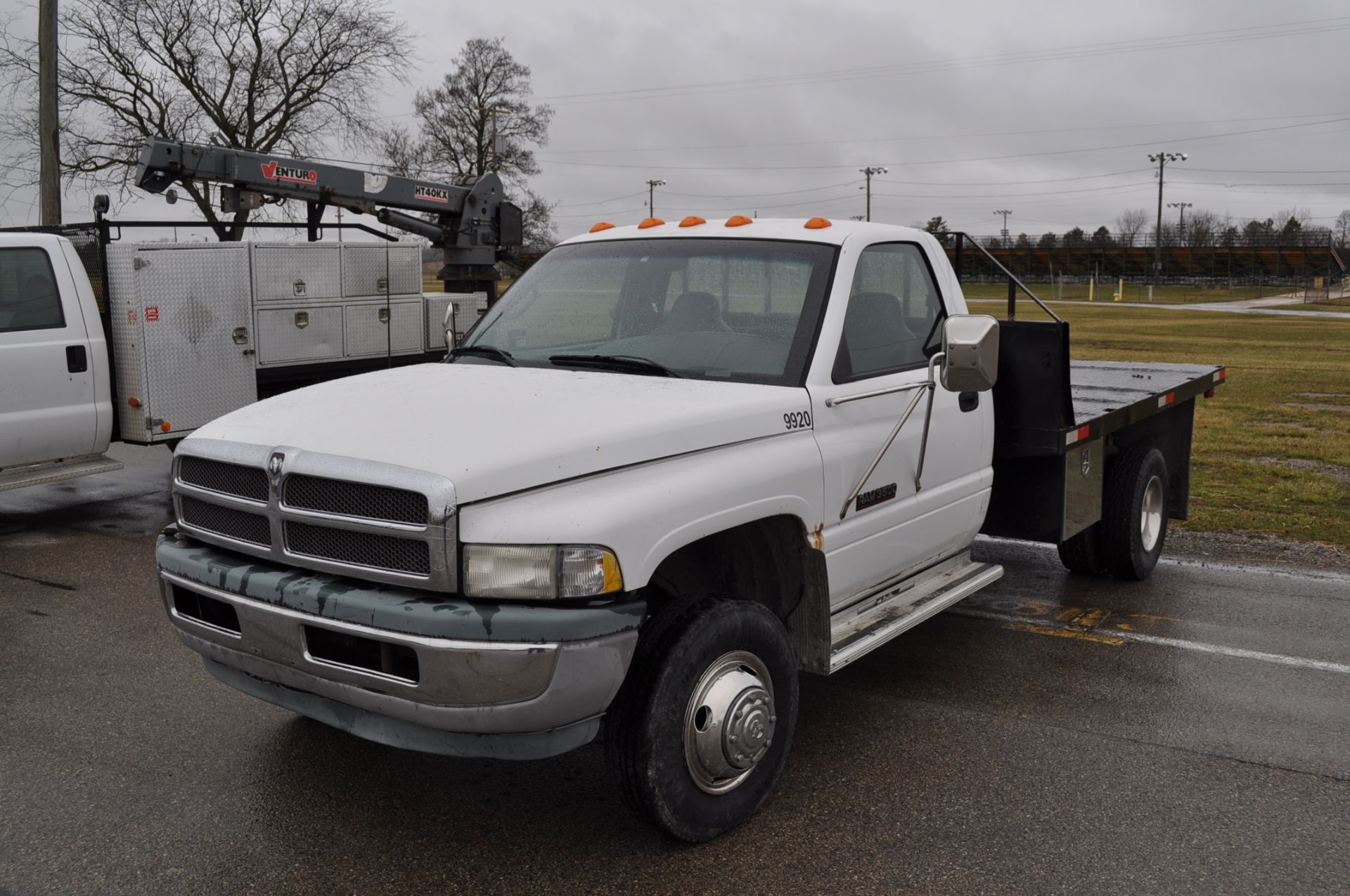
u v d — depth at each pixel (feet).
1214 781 13.66
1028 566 24.58
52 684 17.06
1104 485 22.02
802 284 14.03
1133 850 11.94
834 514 13.37
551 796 13.24
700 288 14.47
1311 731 15.28
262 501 11.37
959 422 16.17
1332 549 25.84
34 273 27.20
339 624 10.56
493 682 10.07
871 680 17.29
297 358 32.91
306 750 14.55
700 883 11.21
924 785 13.50
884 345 14.84
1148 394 22.71
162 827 12.42
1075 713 15.92
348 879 11.30
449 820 12.59
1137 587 22.75
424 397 12.14
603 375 13.33
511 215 43.93
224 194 36.73
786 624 13.69
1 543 27.12
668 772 11.22
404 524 10.30
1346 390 63.72
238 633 11.69
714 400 12.19
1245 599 21.79
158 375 29.09
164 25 108.58
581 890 11.07
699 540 13.23
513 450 10.50
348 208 40.42
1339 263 364.58
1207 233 426.10
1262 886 11.23
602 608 10.41
